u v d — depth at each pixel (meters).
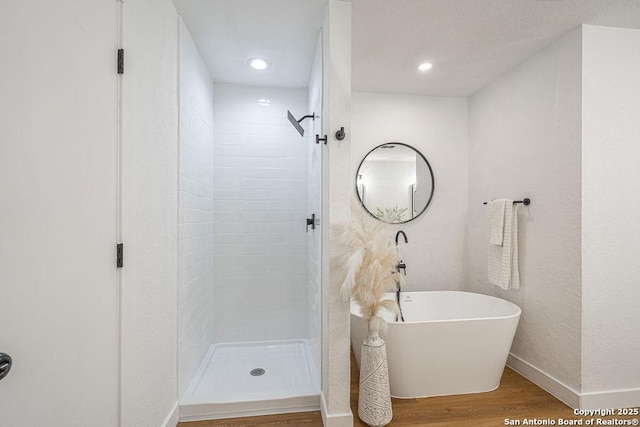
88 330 0.95
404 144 2.86
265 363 2.32
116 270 1.09
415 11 1.68
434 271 2.86
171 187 1.61
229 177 2.64
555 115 1.95
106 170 1.04
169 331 1.59
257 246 2.67
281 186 2.70
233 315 2.63
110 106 1.06
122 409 1.11
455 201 2.89
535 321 2.10
